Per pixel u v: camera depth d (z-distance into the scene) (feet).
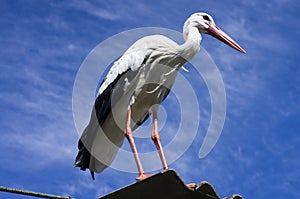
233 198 24.35
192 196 23.80
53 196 23.93
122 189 23.32
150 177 22.75
